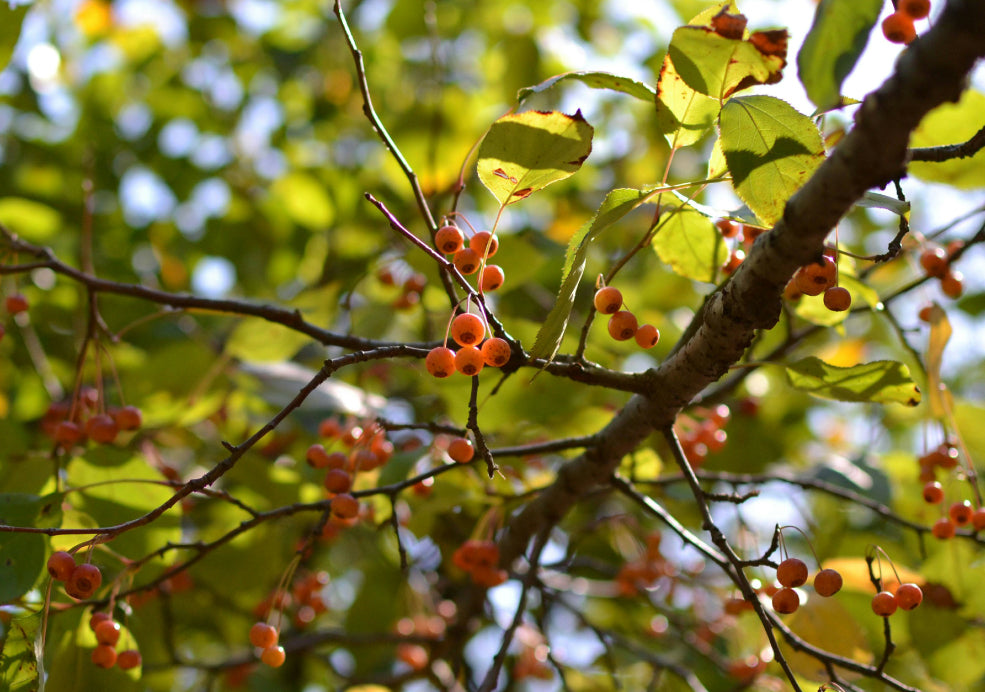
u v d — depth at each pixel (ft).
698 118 5.71
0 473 8.29
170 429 11.55
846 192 4.50
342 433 9.67
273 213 14.83
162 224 15.16
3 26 8.13
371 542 12.73
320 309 10.36
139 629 8.88
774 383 13.14
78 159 14.61
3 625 8.23
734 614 9.55
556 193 14.56
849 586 9.29
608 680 10.73
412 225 12.87
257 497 9.66
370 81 15.28
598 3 15.40
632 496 7.83
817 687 7.35
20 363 12.39
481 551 8.50
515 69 14.24
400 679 11.73
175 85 15.35
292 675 13.35
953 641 9.37
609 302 5.79
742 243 7.84
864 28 4.14
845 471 10.90
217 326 13.46
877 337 13.99
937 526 8.02
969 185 6.68
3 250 8.23
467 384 8.85
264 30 16.06
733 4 5.12
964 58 3.81
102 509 7.61
